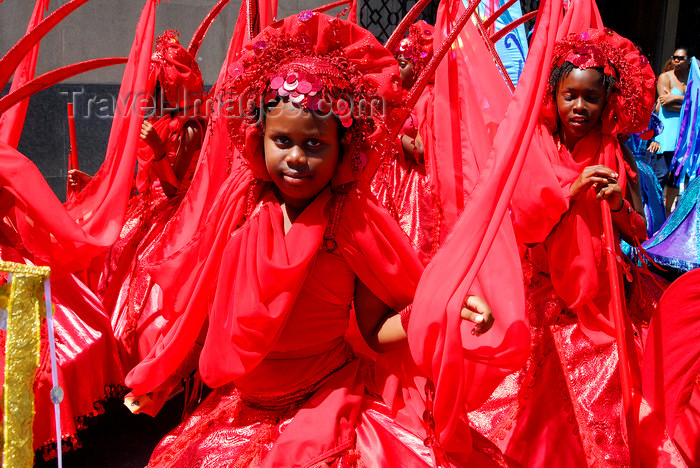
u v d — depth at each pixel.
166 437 2.34
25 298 1.98
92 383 3.07
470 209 2.05
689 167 7.74
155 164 4.13
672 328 2.96
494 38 3.62
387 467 2.02
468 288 1.97
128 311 3.72
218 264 2.21
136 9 6.41
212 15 4.20
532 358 3.13
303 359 2.18
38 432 2.81
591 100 3.25
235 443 2.13
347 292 2.19
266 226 2.10
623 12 11.70
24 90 2.65
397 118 2.22
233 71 2.10
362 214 2.12
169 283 2.35
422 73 2.29
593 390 3.06
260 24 3.11
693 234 5.14
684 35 11.80
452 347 1.96
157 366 2.26
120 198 3.11
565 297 3.15
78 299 3.28
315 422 2.04
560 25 3.44
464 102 2.93
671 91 8.86
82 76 6.28
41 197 2.70
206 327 2.51
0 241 3.07
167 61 4.11
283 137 2.00
